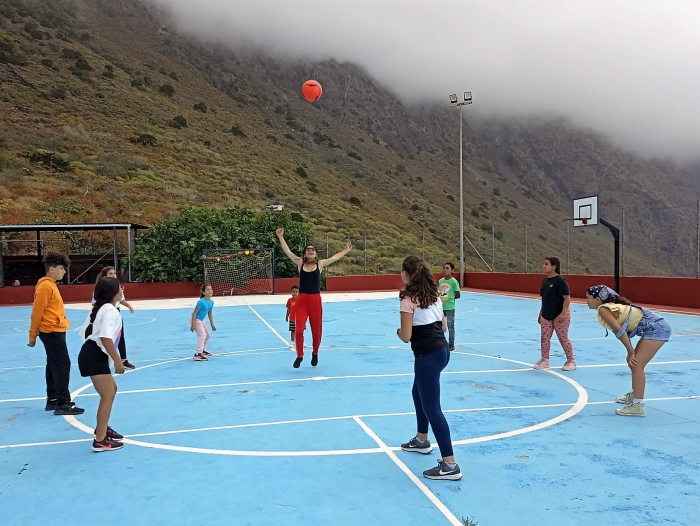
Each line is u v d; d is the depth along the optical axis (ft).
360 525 10.66
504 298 72.59
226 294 83.76
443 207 248.73
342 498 11.85
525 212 310.04
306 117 358.02
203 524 10.78
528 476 12.96
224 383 23.49
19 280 86.79
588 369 25.57
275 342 35.40
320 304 26.55
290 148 245.45
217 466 13.83
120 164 151.53
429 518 10.90
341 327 42.60
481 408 18.90
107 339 14.52
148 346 34.53
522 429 16.52
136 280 85.15
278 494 12.10
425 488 12.32
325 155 271.49
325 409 18.98
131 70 245.45
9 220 104.37
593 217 62.39
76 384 23.93
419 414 14.37
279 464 13.89
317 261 26.45
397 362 27.78
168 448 15.26
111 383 15.23
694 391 21.07
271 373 25.44
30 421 18.33
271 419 17.87
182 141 188.14
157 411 19.17
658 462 13.78
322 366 26.99
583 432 16.20
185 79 287.89
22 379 25.61
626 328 17.95
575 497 11.80
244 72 415.44
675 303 55.21
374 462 13.94
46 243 102.32
